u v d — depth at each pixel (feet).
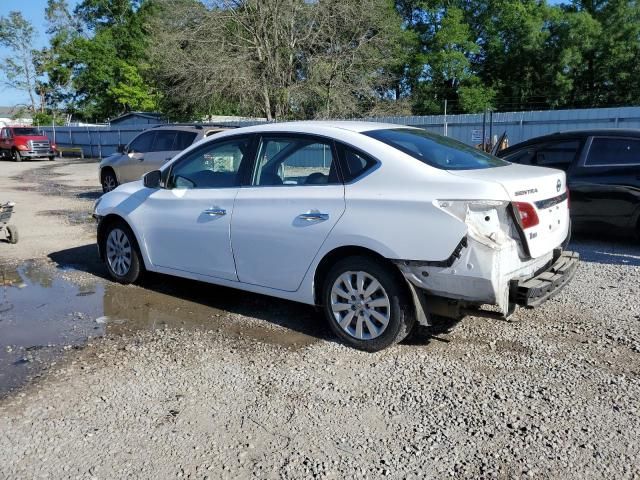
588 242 25.98
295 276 14.76
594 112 60.59
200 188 17.07
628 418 10.73
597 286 18.97
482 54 144.25
